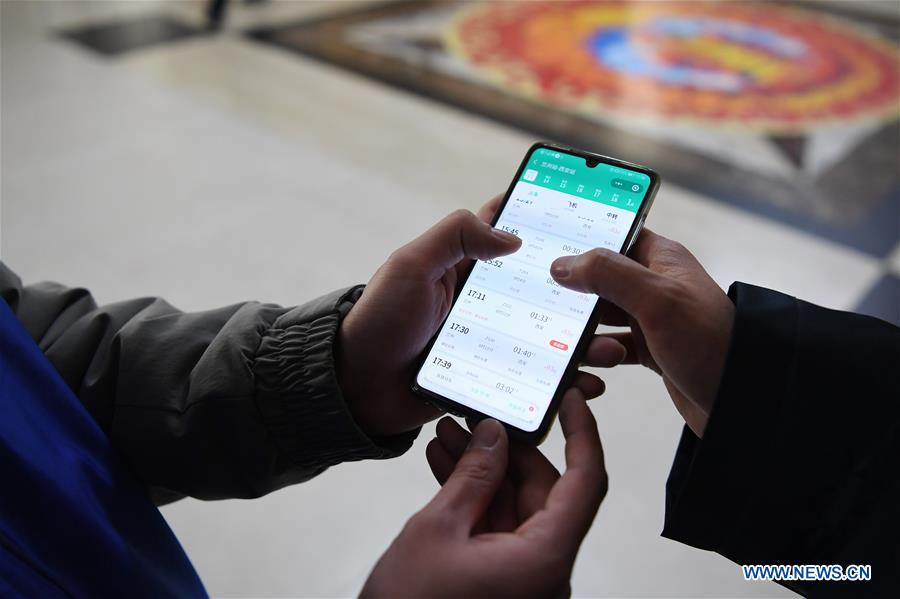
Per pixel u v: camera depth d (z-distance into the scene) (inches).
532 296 26.9
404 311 23.8
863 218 82.8
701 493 20.5
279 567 46.9
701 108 106.8
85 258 70.4
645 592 46.4
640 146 95.5
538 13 139.4
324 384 22.3
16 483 17.0
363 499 51.1
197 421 22.3
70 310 25.2
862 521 19.2
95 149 87.4
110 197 79.1
